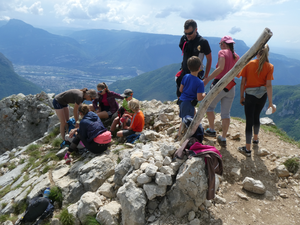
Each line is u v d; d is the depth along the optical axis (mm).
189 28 4953
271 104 4824
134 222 3584
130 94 7285
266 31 2818
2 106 12344
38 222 4488
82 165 5645
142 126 6785
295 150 5664
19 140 12359
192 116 4844
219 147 5645
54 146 8398
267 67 4660
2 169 8125
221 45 4961
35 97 12594
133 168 4426
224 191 4352
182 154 3889
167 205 3744
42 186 5258
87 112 6145
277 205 4008
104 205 4062
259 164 5043
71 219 4098
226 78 3385
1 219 4996
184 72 5512
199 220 3588
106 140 5953
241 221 3643
